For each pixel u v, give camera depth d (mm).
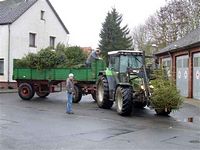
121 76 16391
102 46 60469
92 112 16328
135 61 16875
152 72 15797
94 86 20266
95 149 9023
